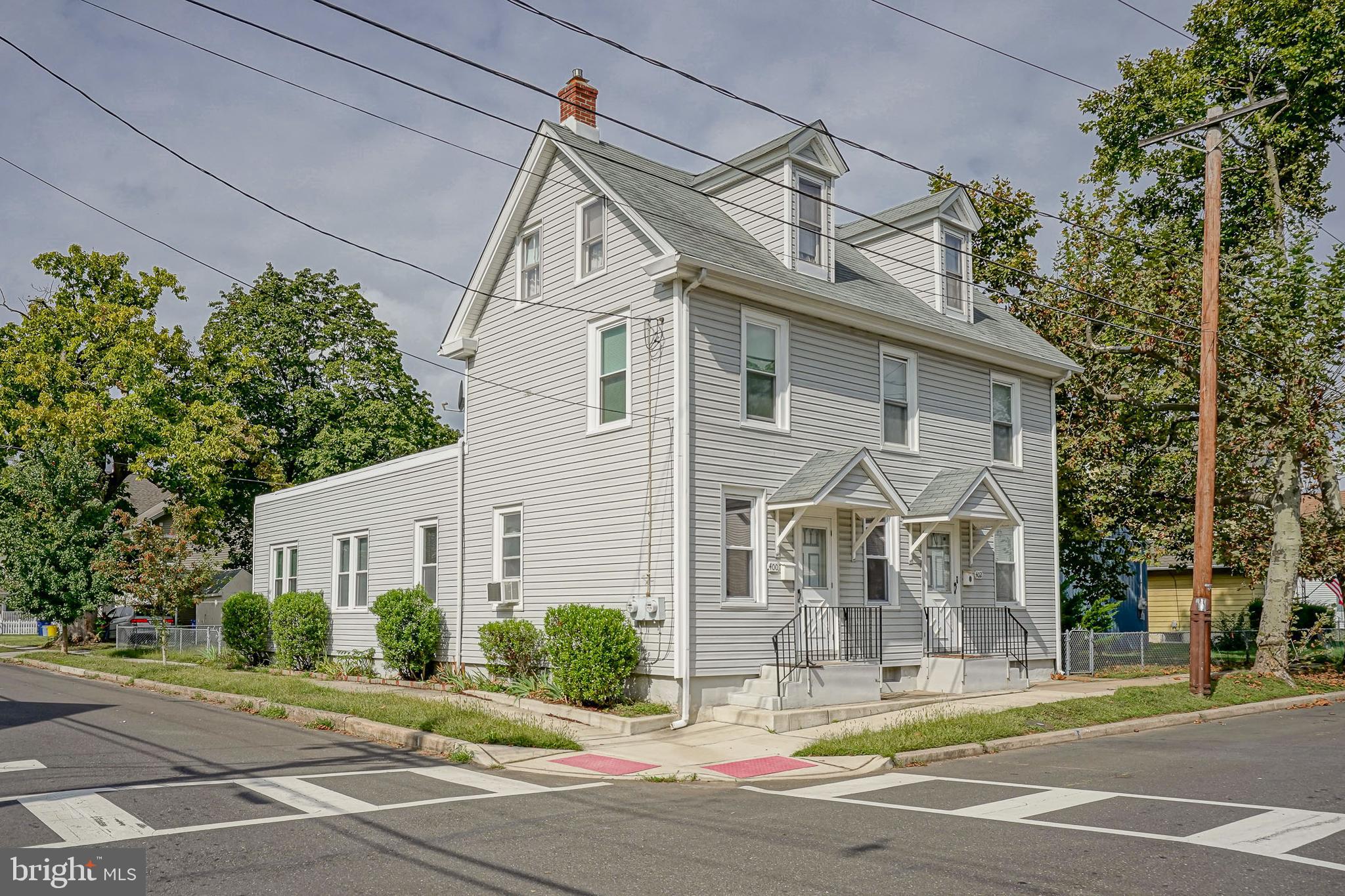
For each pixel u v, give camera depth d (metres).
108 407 33.75
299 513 25.53
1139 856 7.17
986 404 20.23
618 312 16.25
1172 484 23.36
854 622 16.73
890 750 11.76
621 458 15.88
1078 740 13.83
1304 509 32.22
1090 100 28.64
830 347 17.28
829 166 17.75
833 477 15.51
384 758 11.75
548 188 18.19
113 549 28.47
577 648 14.76
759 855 7.28
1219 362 21.06
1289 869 6.82
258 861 6.96
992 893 6.30
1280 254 21.14
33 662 27.66
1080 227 24.25
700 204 18.11
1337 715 16.75
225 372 37.84
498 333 19.06
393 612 19.33
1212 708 16.67
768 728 13.91
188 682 19.70
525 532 17.72
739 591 15.43
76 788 9.33
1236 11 25.89
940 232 20.14
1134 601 32.31
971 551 19.25
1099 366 24.39
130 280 36.06
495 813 8.76
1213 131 18.14
